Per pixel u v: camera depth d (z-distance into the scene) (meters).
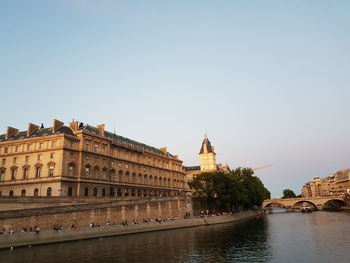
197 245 49.38
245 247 47.69
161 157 128.38
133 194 104.44
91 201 68.62
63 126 88.12
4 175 84.44
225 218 99.12
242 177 134.50
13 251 42.06
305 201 181.88
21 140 84.44
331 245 47.47
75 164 81.44
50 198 59.69
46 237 48.34
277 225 84.00
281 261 37.75
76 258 38.47
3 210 49.19
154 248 46.44
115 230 61.16
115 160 97.69
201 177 110.25
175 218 85.75
